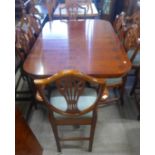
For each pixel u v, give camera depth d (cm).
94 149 153
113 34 189
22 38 165
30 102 203
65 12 330
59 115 125
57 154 150
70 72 89
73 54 145
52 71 122
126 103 203
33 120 183
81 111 114
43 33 194
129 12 359
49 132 169
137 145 156
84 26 216
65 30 203
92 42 168
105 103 190
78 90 100
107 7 413
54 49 154
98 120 181
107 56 141
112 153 150
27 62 134
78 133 168
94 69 123
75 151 152
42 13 345
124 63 131
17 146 101
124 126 175
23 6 312
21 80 229
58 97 132
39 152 144
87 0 347
